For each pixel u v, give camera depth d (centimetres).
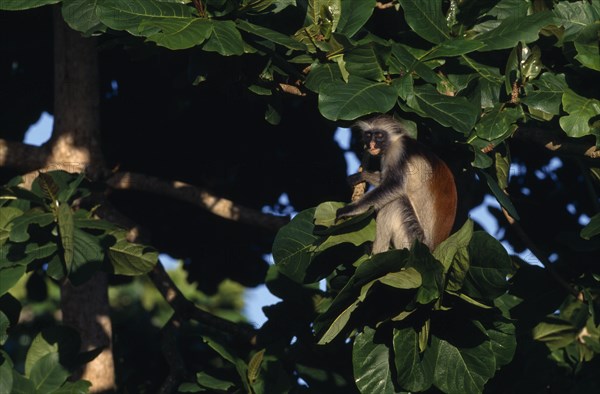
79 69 1361
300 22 1034
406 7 1016
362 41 1026
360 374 977
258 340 1207
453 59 1043
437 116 955
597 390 1236
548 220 1505
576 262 1211
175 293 1338
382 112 939
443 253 937
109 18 934
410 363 955
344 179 1533
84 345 1332
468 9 1042
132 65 1595
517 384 1208
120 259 1080
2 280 973
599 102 1001
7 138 1600
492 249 914
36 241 1016
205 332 1279
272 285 1228
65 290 1348
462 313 981
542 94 1012
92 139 1360
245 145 1605
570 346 1305
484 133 988
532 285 1158
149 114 1623
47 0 1006
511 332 999
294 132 1591
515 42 1001
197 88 1564
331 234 999
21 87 1576
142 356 1509
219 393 1142
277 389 1118
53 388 1041
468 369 983
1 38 1505
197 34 936
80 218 1066
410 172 1219
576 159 1142
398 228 1220
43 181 1004
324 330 956
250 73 1030
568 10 1077
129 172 1468
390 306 977
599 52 1017
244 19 1011
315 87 995
